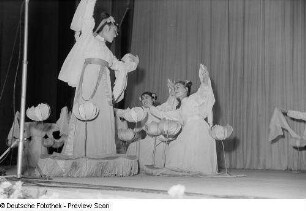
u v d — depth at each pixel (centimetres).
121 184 400
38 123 695
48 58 1074
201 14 882
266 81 787
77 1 1000
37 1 1078
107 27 583
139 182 425
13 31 951
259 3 812
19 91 943
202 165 550
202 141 558
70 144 541
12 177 415
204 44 872
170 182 427
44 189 357
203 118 575
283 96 769
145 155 635
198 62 877
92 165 494
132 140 625
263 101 788
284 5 786
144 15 960
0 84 909
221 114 830
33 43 1052
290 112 668
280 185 408
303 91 752
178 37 909
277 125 697
